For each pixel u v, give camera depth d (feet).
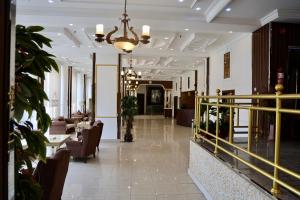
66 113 51.26
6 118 3.86
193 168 18.01
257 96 9.20
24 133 6.14
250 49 27.20
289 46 23.13
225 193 11.66
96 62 36.63
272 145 17.33
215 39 29.45
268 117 21.84
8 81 3.88
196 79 55.31
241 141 19.12
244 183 9.61
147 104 103.50
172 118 83.35
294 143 19.97
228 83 33.19
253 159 12.62
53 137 22.57
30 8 21.11
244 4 20.42
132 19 22.02
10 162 4.09
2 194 3.82
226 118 18.10
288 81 22.91
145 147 30.86
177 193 15.46
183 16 22.54
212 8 21.15
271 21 22.77
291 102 22.06
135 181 17.72
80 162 23.13
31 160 6.48
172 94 86.12
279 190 7.88
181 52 38.01
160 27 24.27
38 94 6.21
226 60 33.86
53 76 44.80
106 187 16.46
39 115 6.42
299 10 21.29
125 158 24.86
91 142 23.45
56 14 21.40
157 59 44.80
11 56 4.02
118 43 18.52
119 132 36.01
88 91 72.59
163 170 20.58
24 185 5.96
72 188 16.22
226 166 11.57
